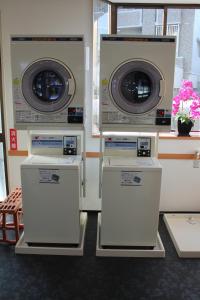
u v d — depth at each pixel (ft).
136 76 8.30
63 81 8.24
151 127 8.52
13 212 9.12
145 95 8.41
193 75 11.46
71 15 10.01
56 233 8.79
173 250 9.25
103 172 8.27
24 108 8.45
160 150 11.03
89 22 10.08
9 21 10.07
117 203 8.50
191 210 11.66
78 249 8.80
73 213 8.59
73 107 8.39
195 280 7.82
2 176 11.77
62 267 8.29
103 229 8.71
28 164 8.27
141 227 8.71
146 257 8.80
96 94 10.69
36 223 8.71
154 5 10.73
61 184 8.36
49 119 8.50
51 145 9.27
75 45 7.98
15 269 8.17
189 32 11.03
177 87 11.50
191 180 11.35
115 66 8.09
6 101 10.75
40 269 8.19
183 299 7.13
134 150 9.18
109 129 8.55
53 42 7.98
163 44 7.95
